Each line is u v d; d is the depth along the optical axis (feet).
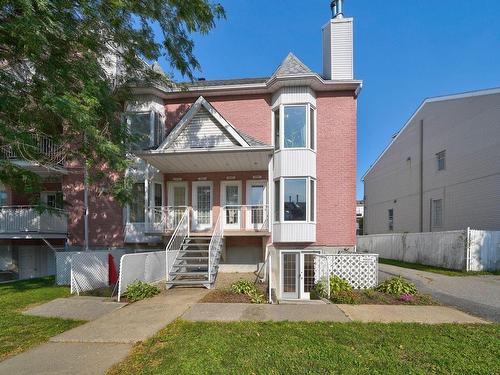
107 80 29.43
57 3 21.20
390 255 62.75
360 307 22.56
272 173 41.01
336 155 41.14
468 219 53.98
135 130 41.91
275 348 14.66
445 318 19.90
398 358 13.61
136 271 29.04
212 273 32.24
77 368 13.21
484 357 13.70
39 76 23.30
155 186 42.86
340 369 12.58
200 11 26.73
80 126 22.25
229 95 43.52
